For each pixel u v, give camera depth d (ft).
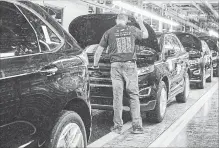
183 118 22.12
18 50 9.73
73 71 11.94
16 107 9.00
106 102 18.93
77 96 11.94
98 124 20.52
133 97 17.80
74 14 46.03
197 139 17.12
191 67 36.81
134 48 17.60
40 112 10.04
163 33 25.17
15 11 10.28
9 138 8.87
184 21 59.00
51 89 10.52
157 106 20.25
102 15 20.18
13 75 8.98
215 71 52.75
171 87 23.66
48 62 10.68
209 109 25.49
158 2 45.03
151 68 19.74
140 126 18.04
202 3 51.88
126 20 17.80
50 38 11.59
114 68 17.56
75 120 11.76
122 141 16.63
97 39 21.88
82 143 12.16
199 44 38.34
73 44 12.95
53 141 10.70
